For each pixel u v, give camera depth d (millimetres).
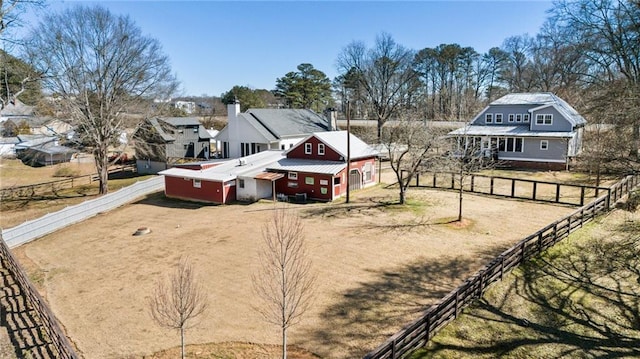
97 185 35031
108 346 10727
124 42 28797
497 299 12211
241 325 11461
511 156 34656
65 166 43281
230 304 12680
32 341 11055
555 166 32781
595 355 9695
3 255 17844
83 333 11414
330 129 42125
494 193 26141
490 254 15992
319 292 13125
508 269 13742
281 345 10445
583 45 31953
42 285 14945
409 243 17469
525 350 9836
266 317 11734
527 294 12555
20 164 45031
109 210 26422
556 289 12867
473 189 27406
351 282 13828
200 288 13836
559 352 9781
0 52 20422
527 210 22094
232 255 16875
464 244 17203
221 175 26922
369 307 12133
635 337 10445
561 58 50531
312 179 26234
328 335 10766
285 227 19797
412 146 22984
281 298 10844
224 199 26406
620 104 13133
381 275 14359
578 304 12016
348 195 25109
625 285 13062
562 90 50594
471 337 10281
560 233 16422
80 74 27812
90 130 29141
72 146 34031
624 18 25703
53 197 30953
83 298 13648
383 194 26938
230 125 39344
